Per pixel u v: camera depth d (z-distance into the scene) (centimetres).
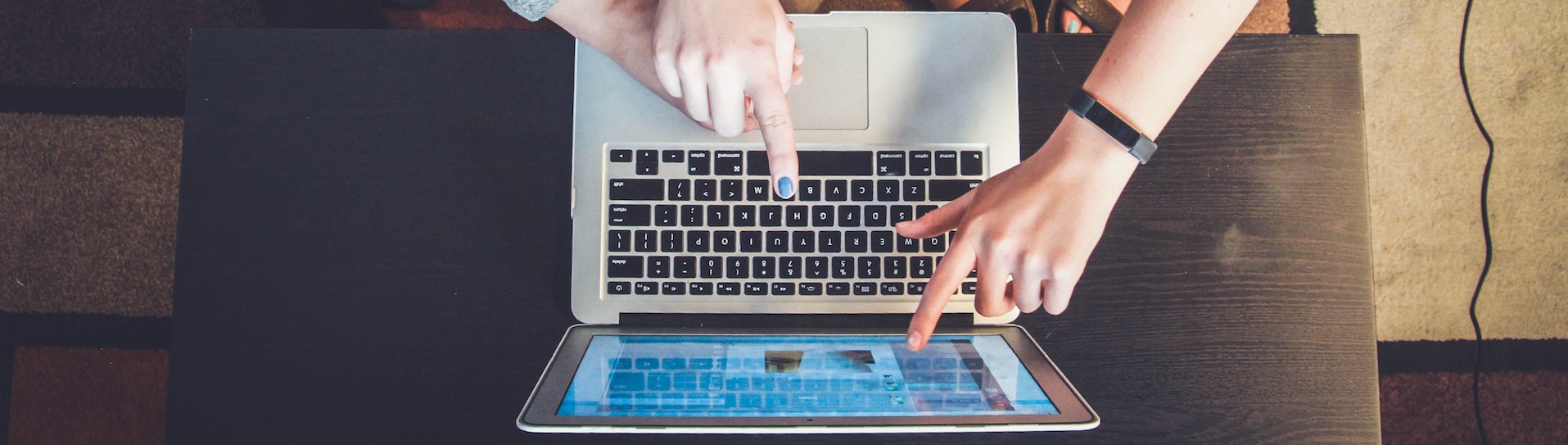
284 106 62
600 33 59
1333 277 62
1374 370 62
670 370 54
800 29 62
